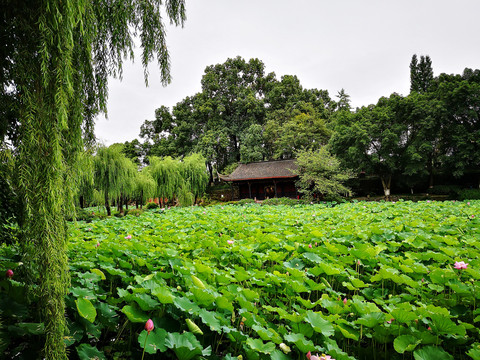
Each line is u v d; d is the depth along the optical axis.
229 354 1.79
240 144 34.69
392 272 2.77
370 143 21.17
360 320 2.07
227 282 2.64
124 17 2.72
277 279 2.64
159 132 40.16
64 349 1.61
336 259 3.59
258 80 37.25
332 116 32.66
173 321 2.05
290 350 1.96
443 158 19.69
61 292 1.66
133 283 2.63
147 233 5.53
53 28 1.65
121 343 2.14
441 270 2.81
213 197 31.81
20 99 1.75
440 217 6.93
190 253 3.96
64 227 1.80
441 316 1.94
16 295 2.09
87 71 2.19
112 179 12.09
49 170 1.65
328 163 18.06
